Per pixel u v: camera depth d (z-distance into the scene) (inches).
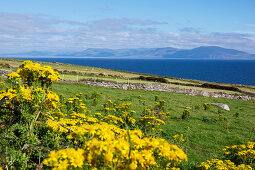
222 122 860.0
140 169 112.1
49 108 198.1
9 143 176.9
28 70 186.4
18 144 174.9
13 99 186.5
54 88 1104.2
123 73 2918.3
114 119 331.9
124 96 1194.6
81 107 515.5
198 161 419.8
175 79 2733.8
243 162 308.3
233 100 1712.6
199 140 589.6
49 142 188.4
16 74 180.7
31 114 184.2
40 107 187.0
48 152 179.5
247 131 766.5
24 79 193.0
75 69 2817.4
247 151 302.8
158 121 416.8
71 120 267.3
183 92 1706.4
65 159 109.0
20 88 178.9
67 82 1405.0
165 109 958.4
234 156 346.6
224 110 1246.9
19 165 161.3
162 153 119.6
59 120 257.1
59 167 103.9
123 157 108.6
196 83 2501.2
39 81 193.2
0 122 192.4
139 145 120.7
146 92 1505.9
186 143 520.4
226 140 617.9
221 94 1808.6
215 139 616.4
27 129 177.2
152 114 684.1
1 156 157.5
